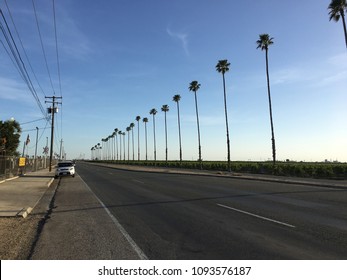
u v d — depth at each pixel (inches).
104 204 622.8
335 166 1652.3
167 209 544.1
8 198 733.9
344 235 349.7
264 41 2166.6
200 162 3041.3
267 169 1943.9
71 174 1557.6
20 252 311.3
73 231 394.0
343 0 1496.1
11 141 2203.5
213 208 542.9
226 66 2635.3
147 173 1852.9
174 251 299.3
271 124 2116.1
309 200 631.8
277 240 331.0
